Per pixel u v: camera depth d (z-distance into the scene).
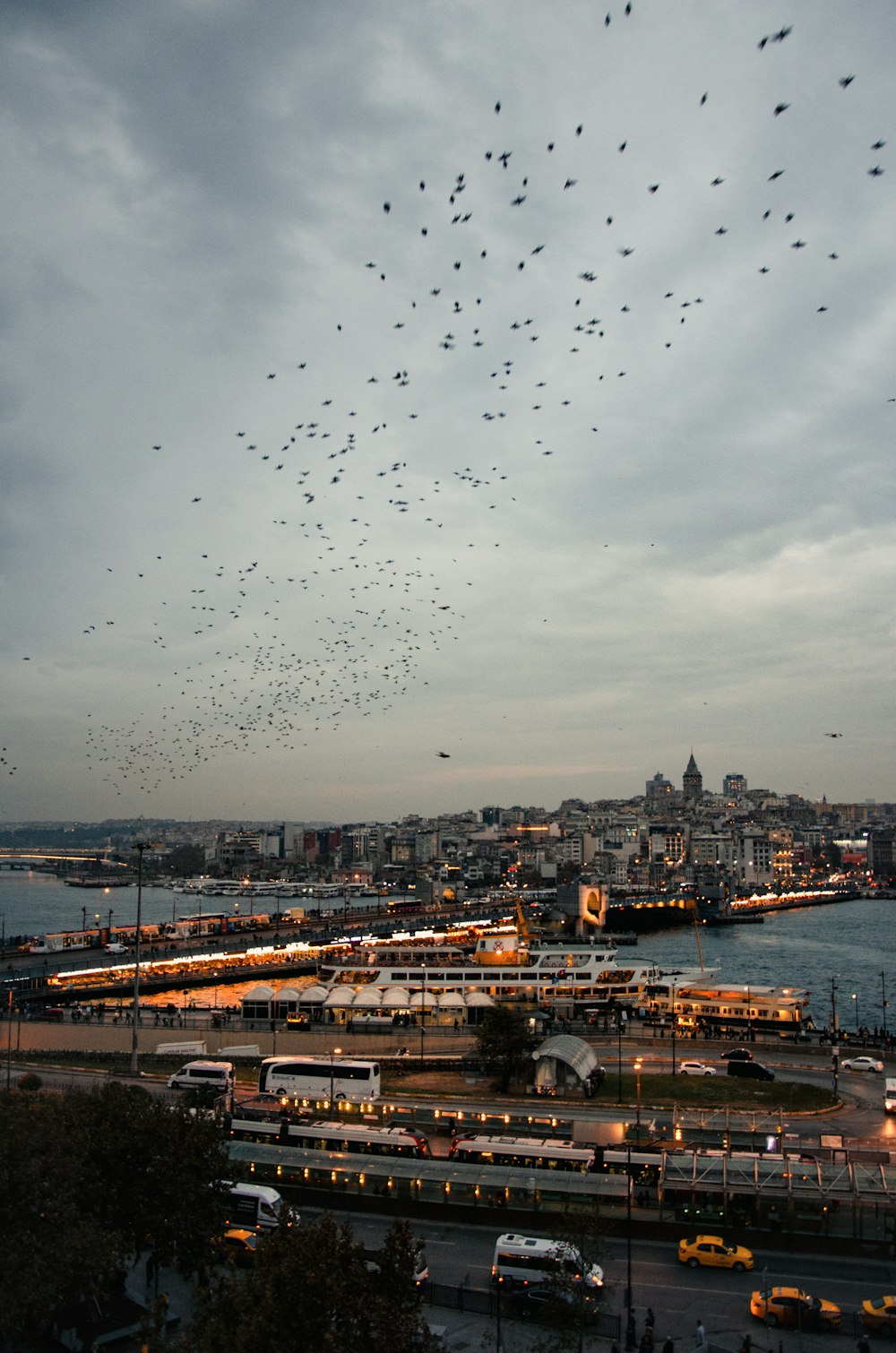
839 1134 87.62
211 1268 54.47
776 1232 66.81
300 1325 38.81
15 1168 46.44
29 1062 119.06
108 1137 55.91
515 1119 87.62
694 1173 69.94
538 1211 70.25
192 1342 39.44
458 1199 72.00
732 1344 53.25
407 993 154.25
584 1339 53.88
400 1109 92.00
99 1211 53.62
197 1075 103.50
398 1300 41.91
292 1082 101.50
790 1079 112.38
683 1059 121.88
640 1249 66.75
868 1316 54.78
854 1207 66.88
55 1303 46.12
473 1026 137.50
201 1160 56.72
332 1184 74.81
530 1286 57.62
